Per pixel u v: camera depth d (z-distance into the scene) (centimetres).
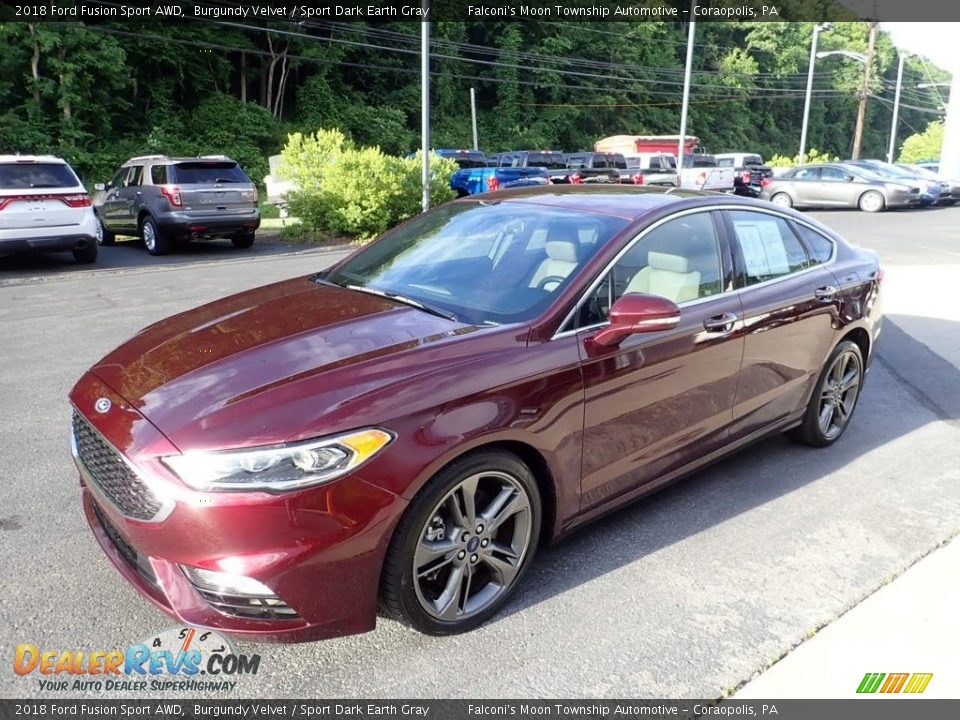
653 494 412
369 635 291
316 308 344
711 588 324
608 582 327
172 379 283
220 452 243
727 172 2572
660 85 6019
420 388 269
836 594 321
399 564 265
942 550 358
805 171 2364
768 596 319
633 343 329
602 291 331
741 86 6512
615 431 330
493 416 279
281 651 280
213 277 1115
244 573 243
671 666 275
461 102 5109
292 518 244
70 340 720
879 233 1678
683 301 365
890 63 8275
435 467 263
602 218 363
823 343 448
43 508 377
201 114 3619
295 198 1727
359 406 257
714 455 398
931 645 288
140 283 1056
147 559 262
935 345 746
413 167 1803
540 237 362
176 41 3397
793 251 447
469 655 280
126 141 3222
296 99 4288
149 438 253
